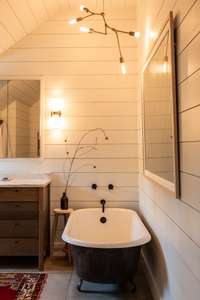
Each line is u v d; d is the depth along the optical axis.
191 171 1.23
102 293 2.22
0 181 2.86
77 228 2.90
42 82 3.24
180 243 1.43
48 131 3.23
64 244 3.15
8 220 2.70
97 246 2.05
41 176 3.20
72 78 3.26
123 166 3.24
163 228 1.87
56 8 3.18
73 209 3.21
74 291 2.25
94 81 3.26
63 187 3.23
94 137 3.25
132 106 3.24
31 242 2.68
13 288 2.28
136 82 3.23
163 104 1.70
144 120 2.54
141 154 2.98
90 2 3.13
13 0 2.54
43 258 2.70
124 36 3.24
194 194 1.19
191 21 1.21
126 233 2.97
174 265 1.57
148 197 2.53
